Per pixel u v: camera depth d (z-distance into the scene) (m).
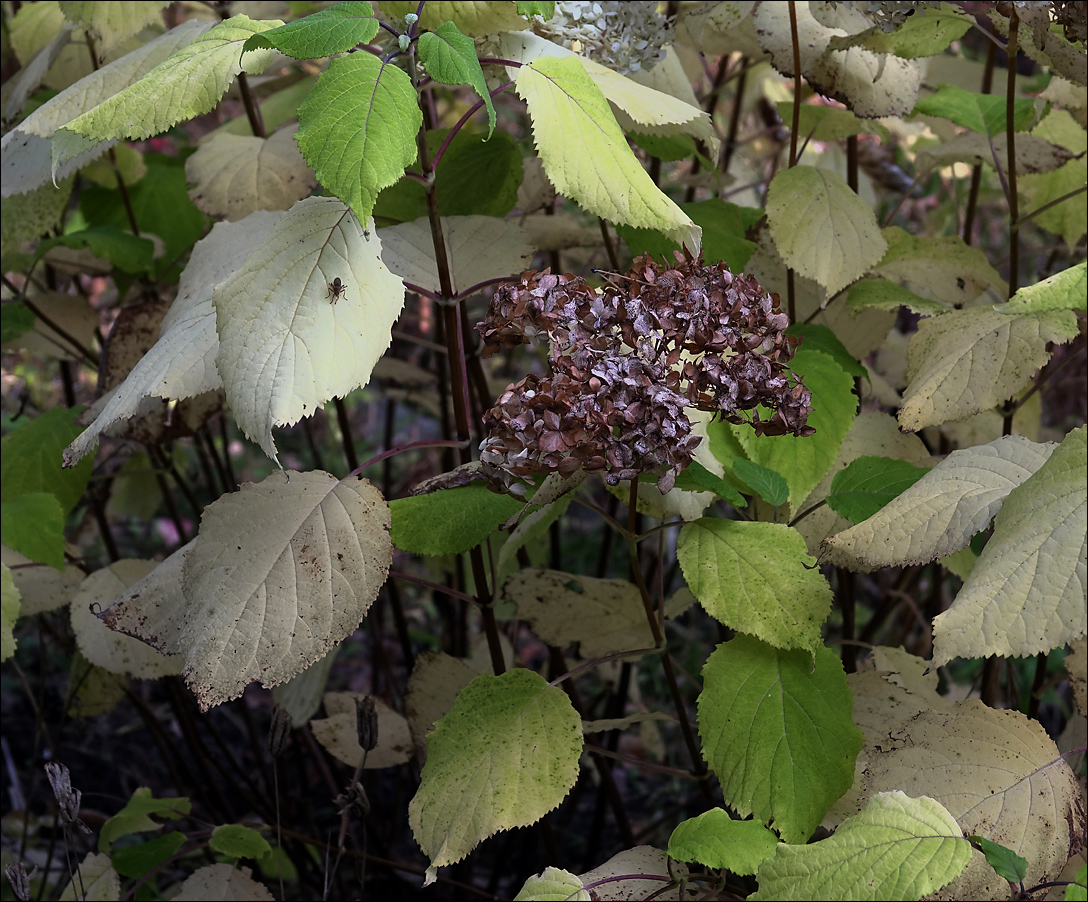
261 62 0.82
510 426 0.77
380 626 1.36
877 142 1.34
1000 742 0.81
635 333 0.78
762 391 0.80
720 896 0.84
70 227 1.48
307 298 0.79
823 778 0.82
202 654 0.80
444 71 0.78
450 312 0.88
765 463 0.90
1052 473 0.78
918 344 0.91
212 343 0.84
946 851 0.74
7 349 1.16
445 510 0.88
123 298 1.20
